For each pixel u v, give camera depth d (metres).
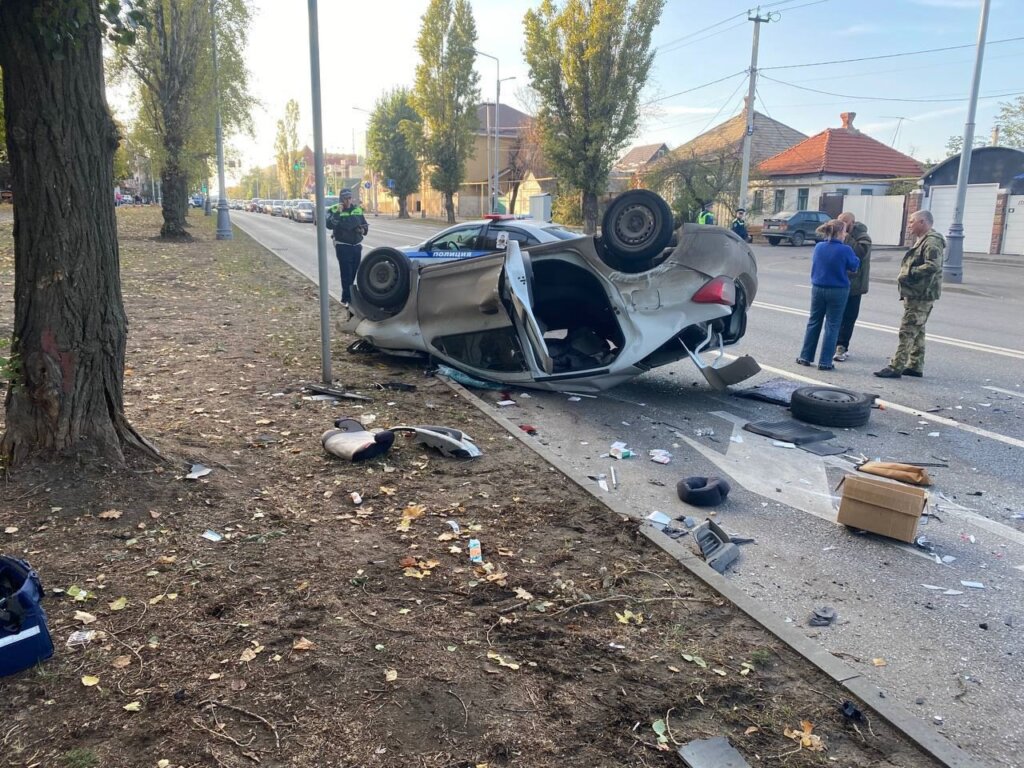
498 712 2.75
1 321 10.23
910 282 8.41
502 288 7.43
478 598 3.55
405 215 65.88
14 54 3.95
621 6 30.36
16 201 4.20
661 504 4.98
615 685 2.96
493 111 72.75
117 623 3.18
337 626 3.25
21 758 2.41
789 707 2.87
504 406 7.27
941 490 5.30
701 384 8.42
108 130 4.30
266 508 4.43
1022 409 7.36
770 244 35.91
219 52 27.86
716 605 3.60
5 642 2.78
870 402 6.85
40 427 4.34
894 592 3.89
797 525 4.70
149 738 2.53
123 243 26.09
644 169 44.72
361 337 8.89
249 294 14.56
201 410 6.38
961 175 19.33
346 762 2.47
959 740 2.78
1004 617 3.66
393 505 4.62
